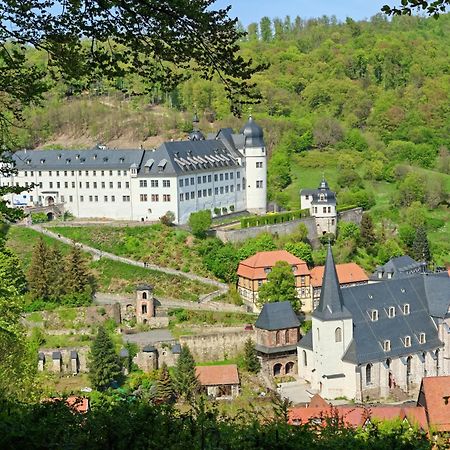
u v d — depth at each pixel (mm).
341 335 119812
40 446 30516
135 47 29906
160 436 31391
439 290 131375
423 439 37469
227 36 29422
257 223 171625
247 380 120750
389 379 121438
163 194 171500
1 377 56938
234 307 142625
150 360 122688
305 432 34406
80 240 162875
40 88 32562
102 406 34219
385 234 193500
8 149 36875
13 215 37906
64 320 134500
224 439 32188
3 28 30219
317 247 180250
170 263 155750
